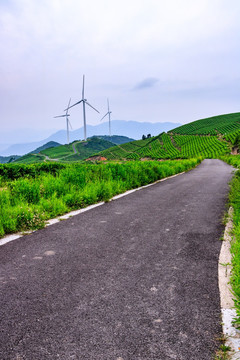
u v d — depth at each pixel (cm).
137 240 407
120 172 1105
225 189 994
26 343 183
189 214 582
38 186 716
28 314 216
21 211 498
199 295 245
